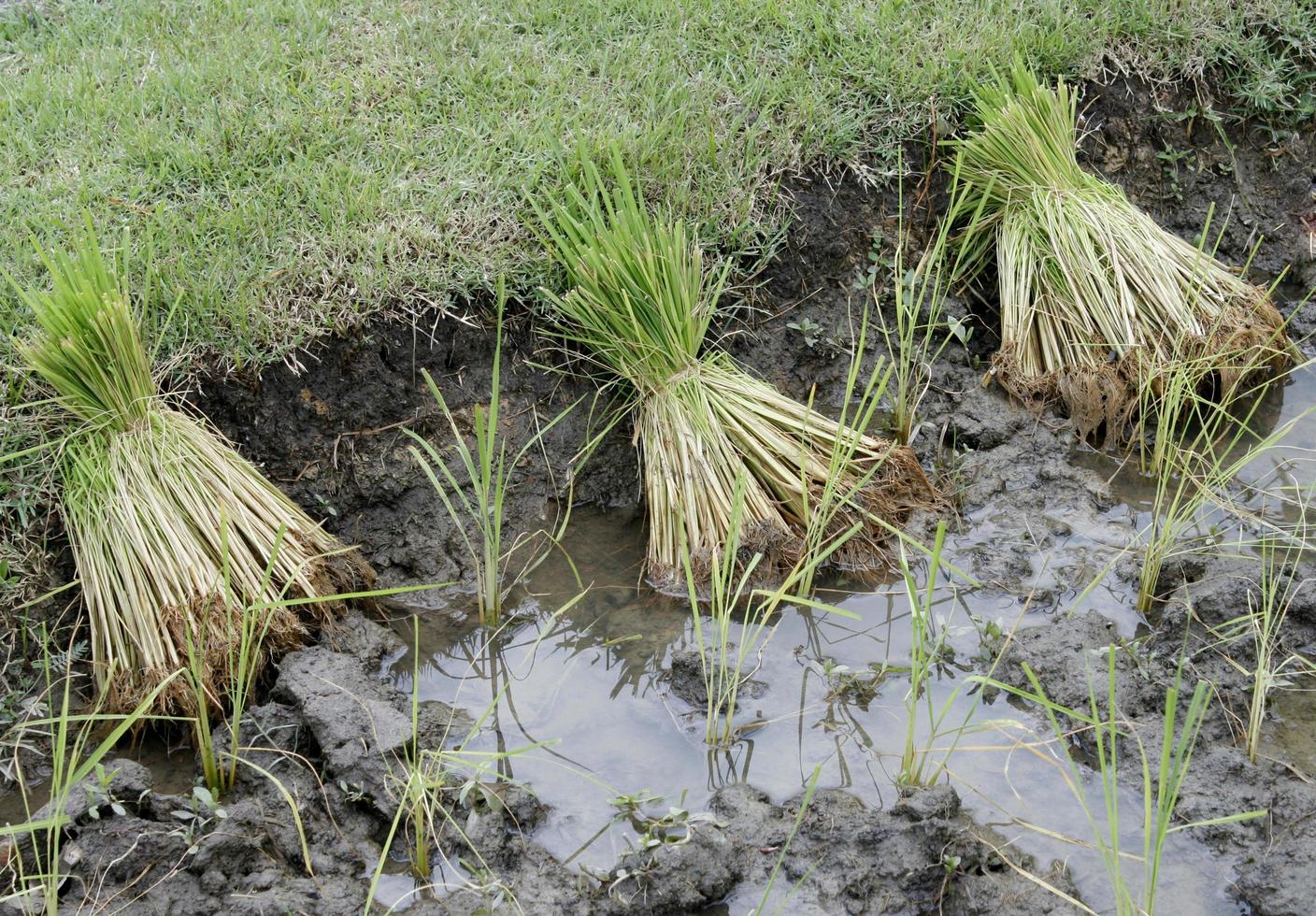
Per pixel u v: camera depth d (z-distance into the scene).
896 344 3.19
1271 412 3.14
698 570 2.93
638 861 2.63
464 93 3.24
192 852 2.64
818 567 2.94
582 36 3.33
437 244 3.06
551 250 3.02
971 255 3.24
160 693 2.78
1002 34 3.30
